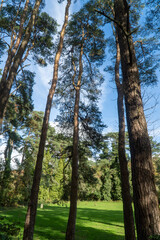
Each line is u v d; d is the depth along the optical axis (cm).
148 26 537
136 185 277
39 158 645
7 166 1975
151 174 276
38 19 1234
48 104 755
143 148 291
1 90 818
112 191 3456
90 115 1132
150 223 245
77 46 1155
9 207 1981
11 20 1239
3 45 1199
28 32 871
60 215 1639
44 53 1323
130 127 321
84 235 938
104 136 1067
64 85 1152
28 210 569
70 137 1184
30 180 2086
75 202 749
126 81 357
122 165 647
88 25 1126
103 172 3544
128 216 582
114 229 1127
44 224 1201
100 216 1708
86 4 926
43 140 678
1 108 691
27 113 1475
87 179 1202
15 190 2034
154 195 262
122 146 661
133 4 879
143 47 848
